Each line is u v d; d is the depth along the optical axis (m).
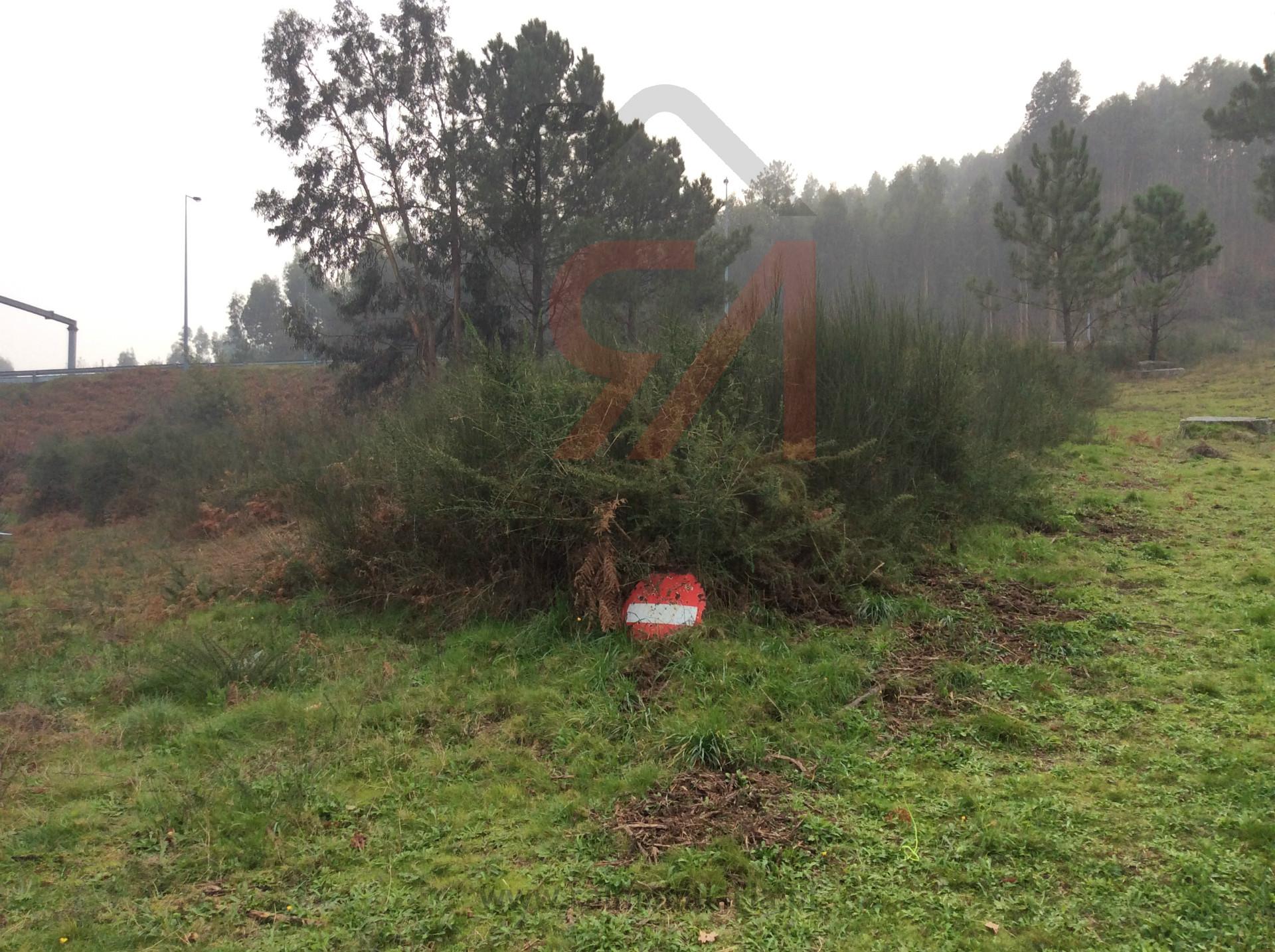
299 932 2.81
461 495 5.69
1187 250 20.70
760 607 5.27
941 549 6.40
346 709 4.52
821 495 6.02
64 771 4.10
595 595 5.07
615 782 3.61
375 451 7.40
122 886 3.08
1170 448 10.35
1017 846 3.06
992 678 4.46
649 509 5.38
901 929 2.70
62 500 18.28
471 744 4.09
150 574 9.08
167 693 5.08
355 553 6.33
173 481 14.73
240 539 10.39
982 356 10.98
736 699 4.23
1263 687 4.16
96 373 30.88
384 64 16.86
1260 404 14.06
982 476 7.08
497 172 14.22
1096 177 20.41
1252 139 23.56
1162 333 24.53
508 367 5.88
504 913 2.86
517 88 14.23
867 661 4.69
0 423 26.44
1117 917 2.68
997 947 2.59
